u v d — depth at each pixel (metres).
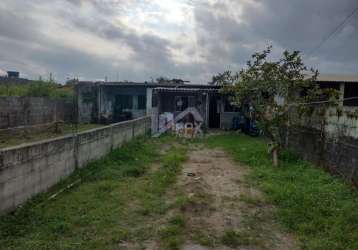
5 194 4.59
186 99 19.70
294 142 10.64
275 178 7.35
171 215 5.06
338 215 5.02
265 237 4.43
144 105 20.95
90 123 20.84
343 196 5.88
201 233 4.44
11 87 21.12
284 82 9.54
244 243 4.21
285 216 5.06
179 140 14.46
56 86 23.69
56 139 6.25
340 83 15.23
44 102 17.06
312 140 8.90
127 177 7.27
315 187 6.44
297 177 7.38
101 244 3.97
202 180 7.32
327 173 7.59
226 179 7.51
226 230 4.56
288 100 9.92
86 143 7.83
